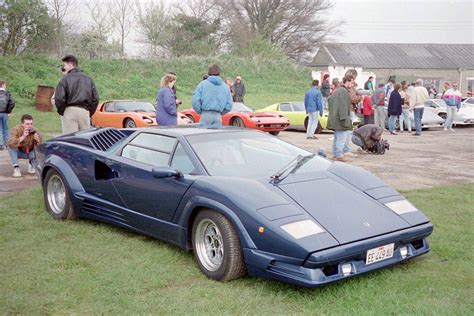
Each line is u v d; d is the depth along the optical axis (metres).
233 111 15.90
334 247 3.49
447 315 3.26
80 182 5.44
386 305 3.42
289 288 3.73
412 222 4.04
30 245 4.73
